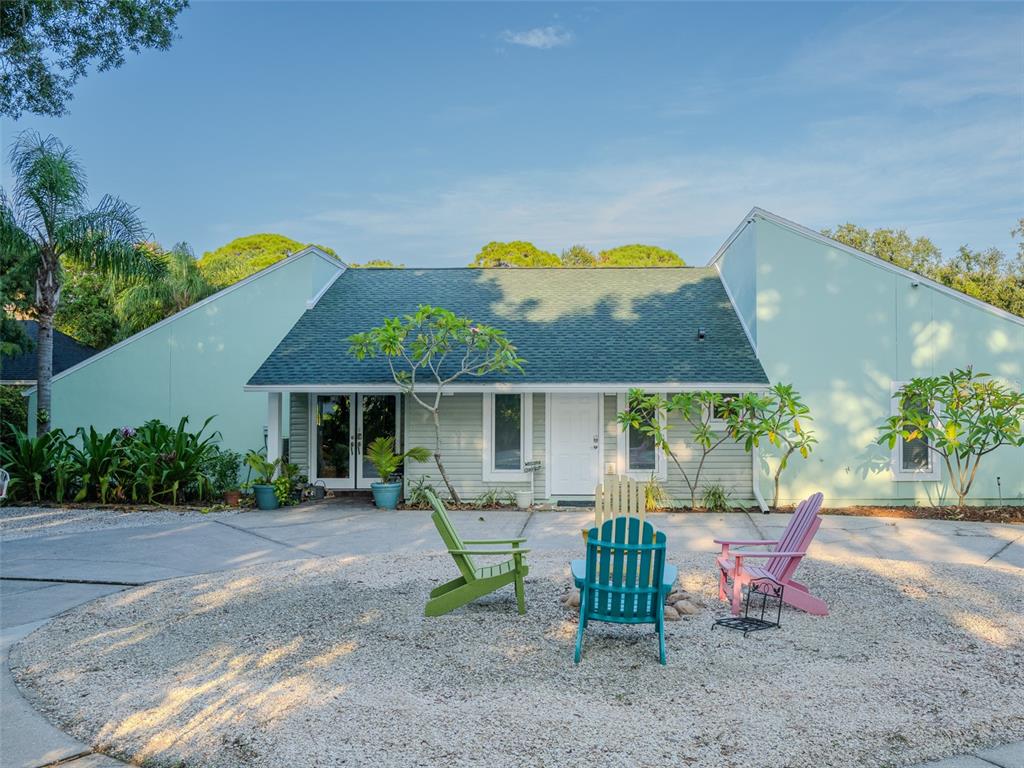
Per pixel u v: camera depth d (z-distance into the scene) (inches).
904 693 191.0
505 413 590.2
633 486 291.6
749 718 174.6
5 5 612.4
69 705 185.0
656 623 218.5
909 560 374.6
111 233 648.4
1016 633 245.3
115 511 537.6
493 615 265.6
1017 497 570.6
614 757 154.3
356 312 668.7
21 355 845.8
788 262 578.9
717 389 550.3
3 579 332.8
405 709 179.2
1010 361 573.3
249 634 243.4
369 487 624.1
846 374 575.8
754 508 565.3
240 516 523.8
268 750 157.0
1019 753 158.9
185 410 685.9
